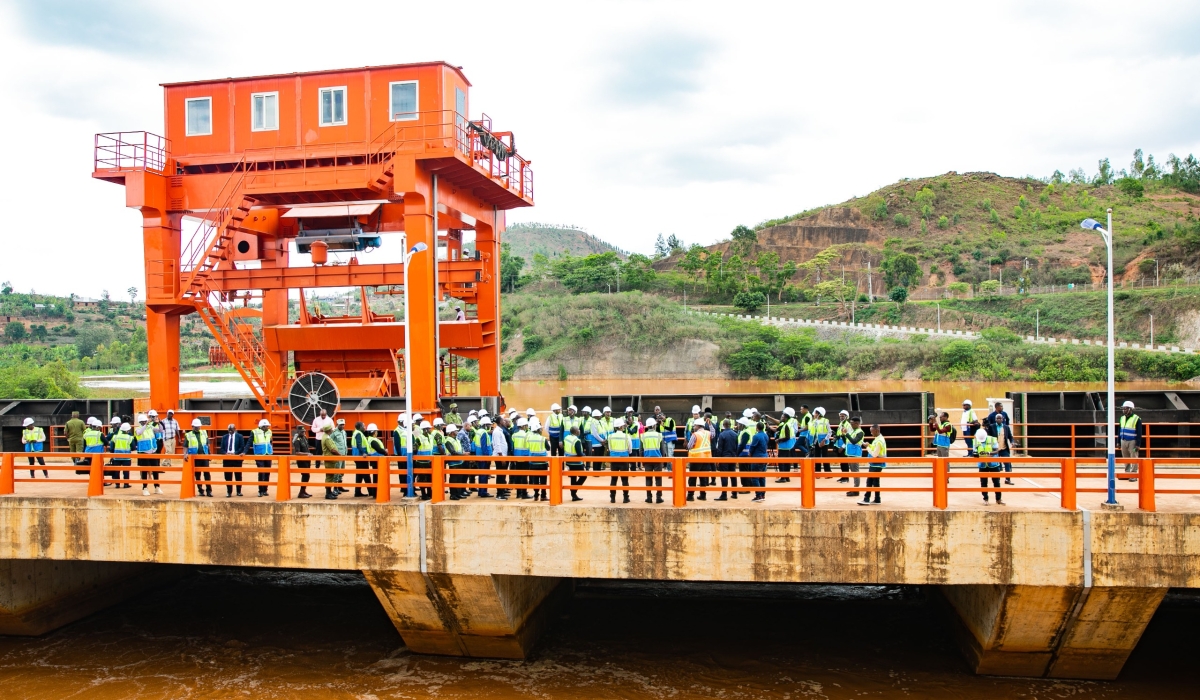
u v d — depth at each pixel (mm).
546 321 104438
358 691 18016
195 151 28406
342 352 32594
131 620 22609
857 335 98938
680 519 16859
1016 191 193625
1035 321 104125
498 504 17438
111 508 18781
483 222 31922
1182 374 78812
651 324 100938
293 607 23469
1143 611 16016
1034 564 15953
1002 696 17172
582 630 21406
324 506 17891
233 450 22281
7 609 20125
